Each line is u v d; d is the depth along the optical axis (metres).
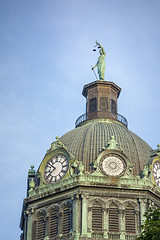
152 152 81.06
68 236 69.88
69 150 78.81
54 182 75.75
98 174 74.12
